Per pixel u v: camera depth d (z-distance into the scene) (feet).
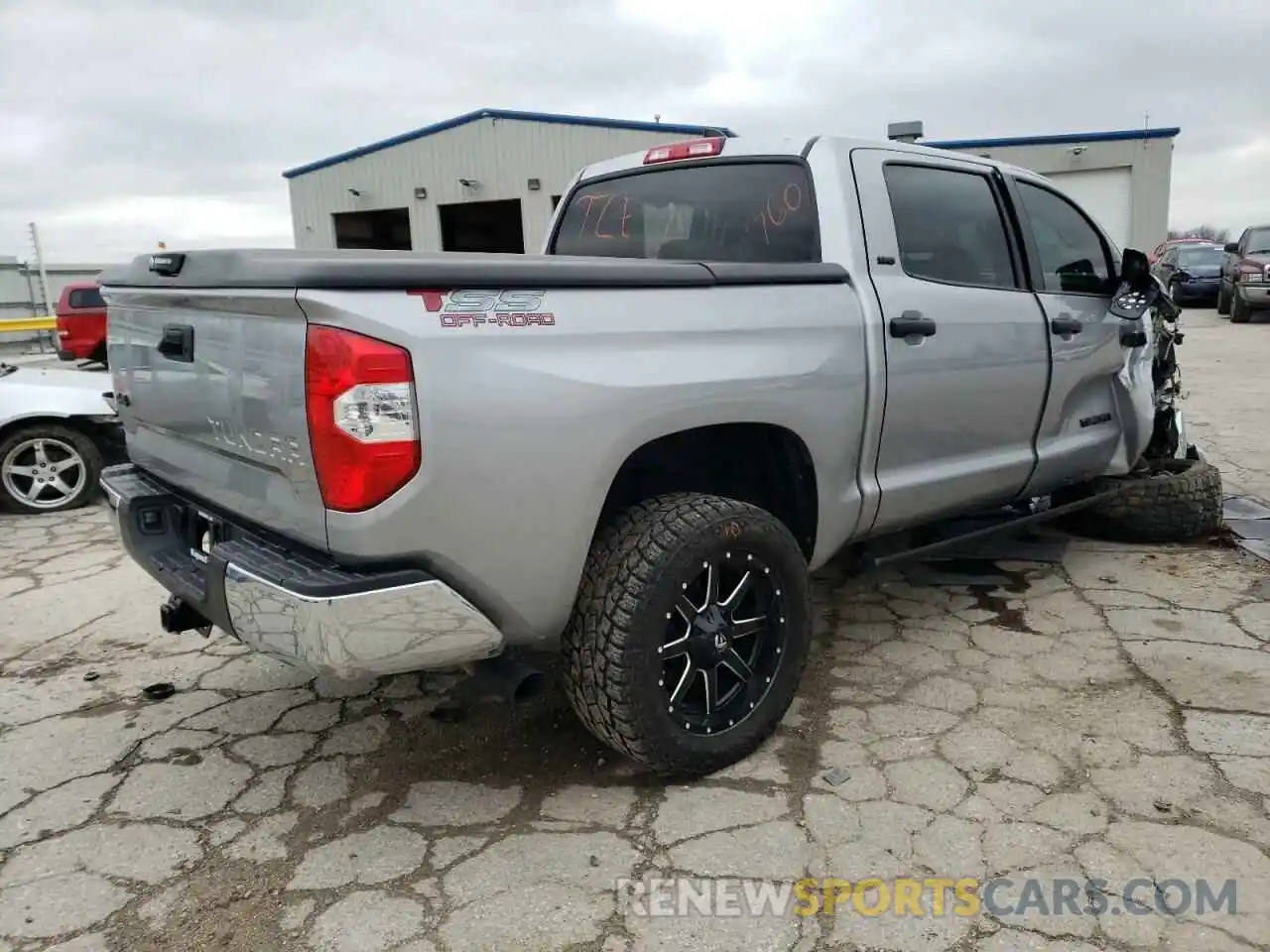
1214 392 32.27
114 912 7.48
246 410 7.73
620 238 12.64
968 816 8.41
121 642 13.11
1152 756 9.30
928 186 11.35
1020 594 13.78
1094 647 11.87
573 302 7.83
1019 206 12.65
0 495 20.67
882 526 10.96
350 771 9.51
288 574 7.31
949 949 6.86
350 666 7.13
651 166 12.32
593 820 8.55
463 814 8.70
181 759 9.82
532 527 7.61
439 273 7.12
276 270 6.97
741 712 9.21
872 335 10.05
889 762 9.36
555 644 8.69
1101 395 14.29
